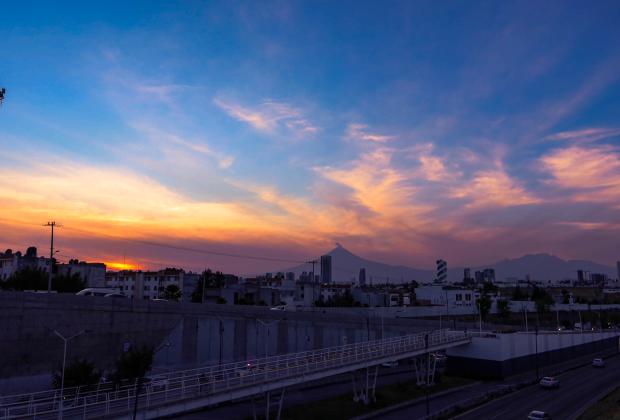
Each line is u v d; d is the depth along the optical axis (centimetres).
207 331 7262
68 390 4797
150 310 6719
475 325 12612
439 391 6862
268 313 8062
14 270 11844
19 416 3494
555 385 7250
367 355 6062
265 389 4572
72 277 10475
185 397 3959
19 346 5538
